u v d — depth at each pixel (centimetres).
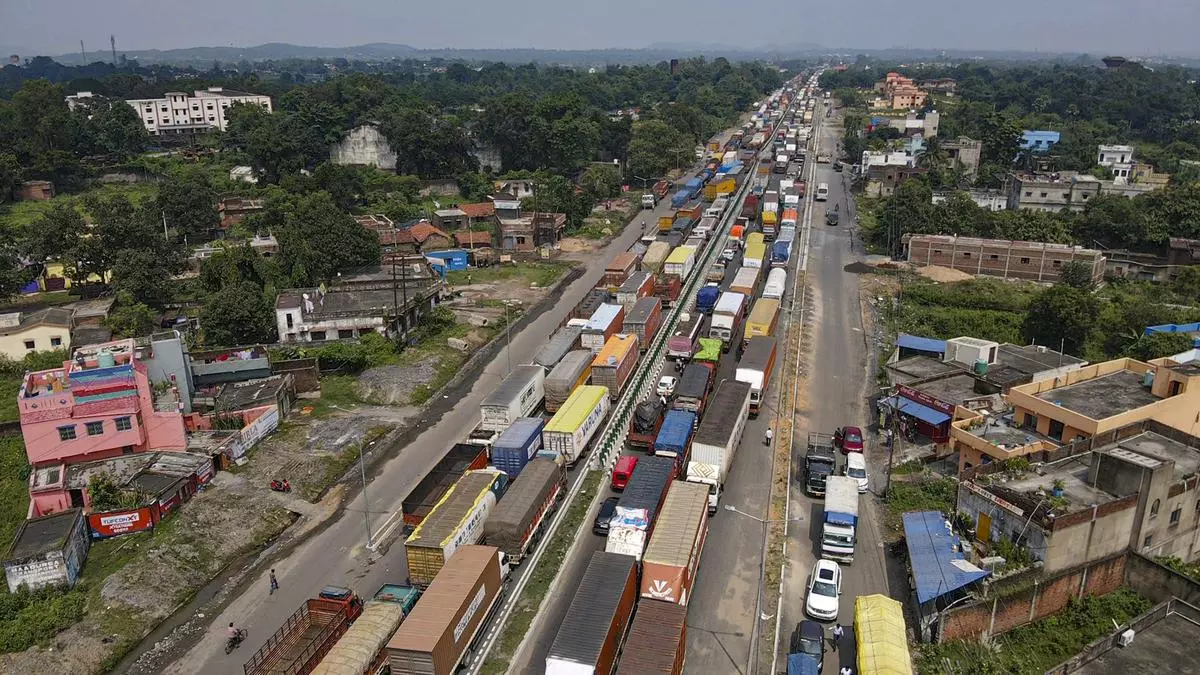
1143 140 19288
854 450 5500
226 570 4478
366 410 6331
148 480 4931
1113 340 7756
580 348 6775
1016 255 9850
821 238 11681
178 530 4638
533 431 5144
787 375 6919
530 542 4369
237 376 6378
